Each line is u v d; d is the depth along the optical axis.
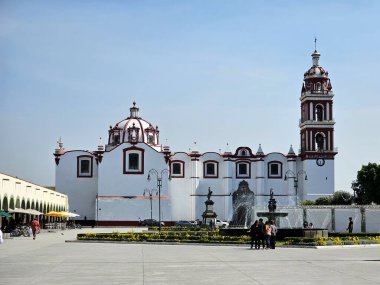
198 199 136.75
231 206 136.25
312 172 133.88
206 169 137.75
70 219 134.88
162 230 87.62
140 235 54.59
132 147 134.88
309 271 26.16
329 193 133.62
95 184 136.75
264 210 110.06
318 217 89.62
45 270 26.92
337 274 24.92
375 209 85.06
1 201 63.66
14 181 70.69
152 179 134.50
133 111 151.75
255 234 42.34
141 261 31.67
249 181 137.75
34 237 58.84
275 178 138.00
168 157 135.12
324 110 135.88
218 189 137.50
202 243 48.88
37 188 87.94
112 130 149.25
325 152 134.00
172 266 28.77
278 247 43.69
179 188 136.38
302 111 139.12
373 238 49.88
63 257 34.56
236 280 23.05
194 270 26.81
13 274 25.30
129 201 132.25
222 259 32.81
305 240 44.69
